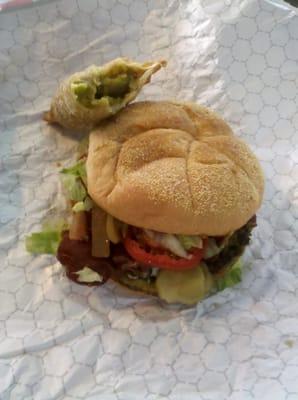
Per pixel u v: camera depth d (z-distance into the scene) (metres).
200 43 0.34
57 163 0.32
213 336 0.27
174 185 0.26
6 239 0.29
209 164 0.26
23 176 0.31
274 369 0.26
